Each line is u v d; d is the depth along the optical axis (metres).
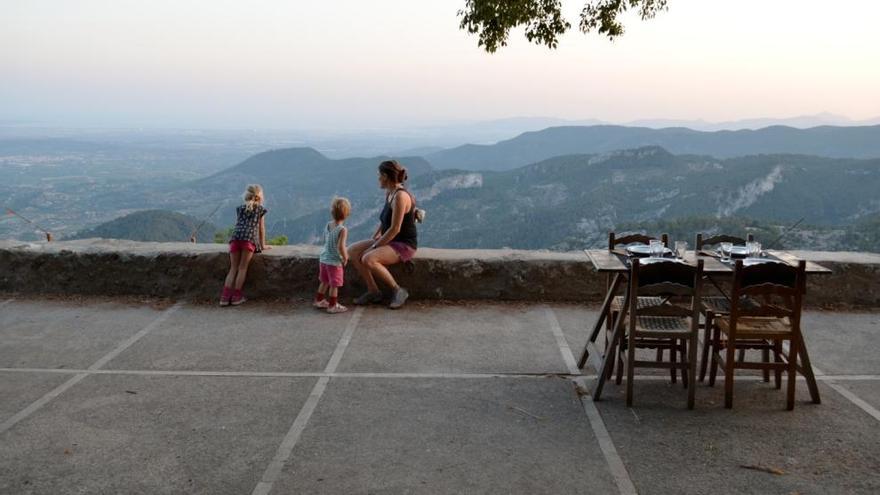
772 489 3.45
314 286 7.21
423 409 4.47
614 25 7.63
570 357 5.53
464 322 6.49
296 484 3.49
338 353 5.61
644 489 3.44
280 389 4.82
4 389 4.82
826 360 5.42
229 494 3.40
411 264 7.14
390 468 3.67
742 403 4.56
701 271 4.32
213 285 7.27
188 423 4.25
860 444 3.94
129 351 5.66
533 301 7.19
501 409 4.47
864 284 6.87
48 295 7.38
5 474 3.59
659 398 4.66
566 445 3.94
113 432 4.11
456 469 3.65
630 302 4.41
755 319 4.75
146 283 7.34
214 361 5.42
